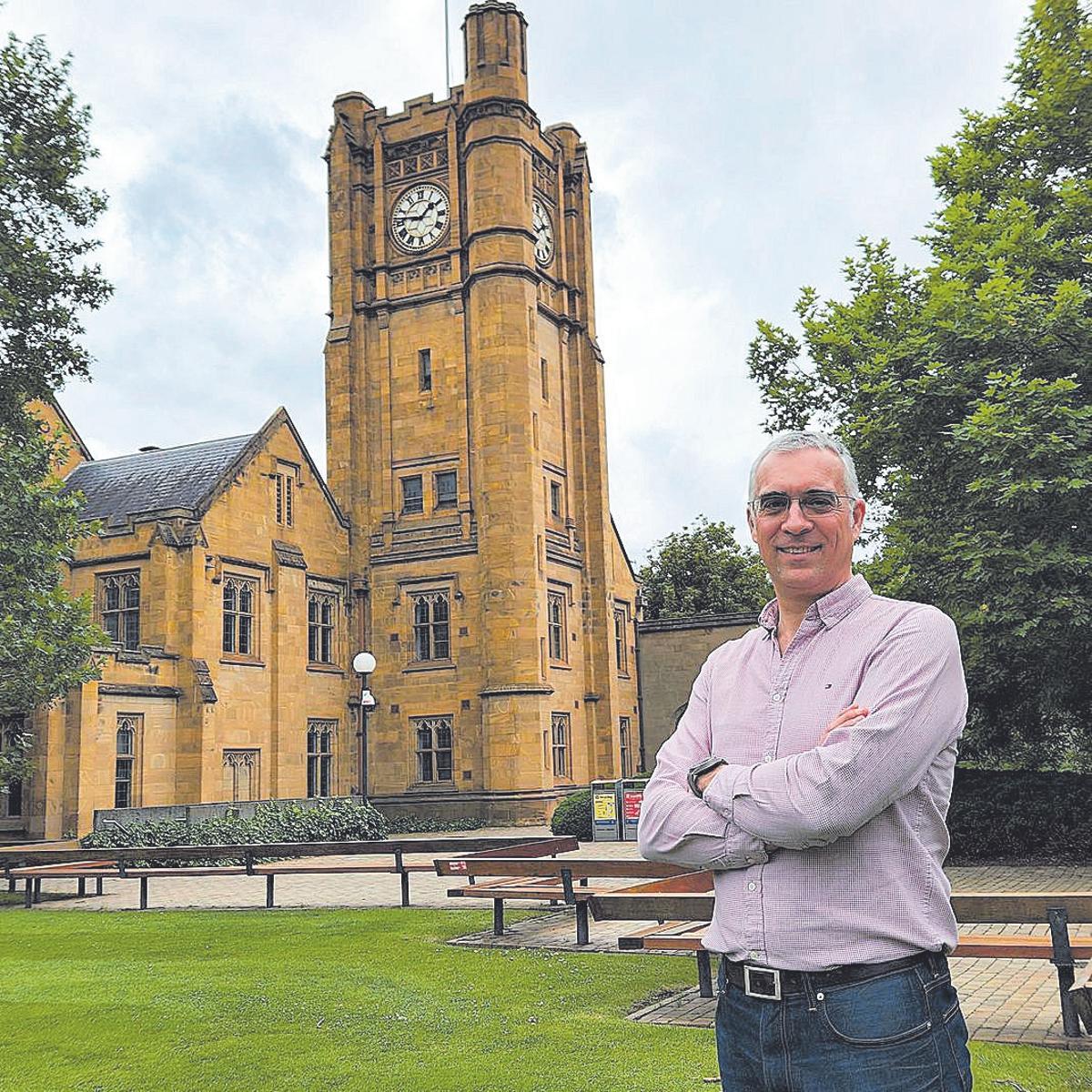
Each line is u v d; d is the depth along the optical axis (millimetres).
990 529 18188
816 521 3172
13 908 18047
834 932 2783
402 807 39125
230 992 9812
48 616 21109
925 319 19672
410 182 43281
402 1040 8055
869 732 2766
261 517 37000
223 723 34094
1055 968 10312
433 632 40312
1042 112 21375
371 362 42969
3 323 20875
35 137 21344
